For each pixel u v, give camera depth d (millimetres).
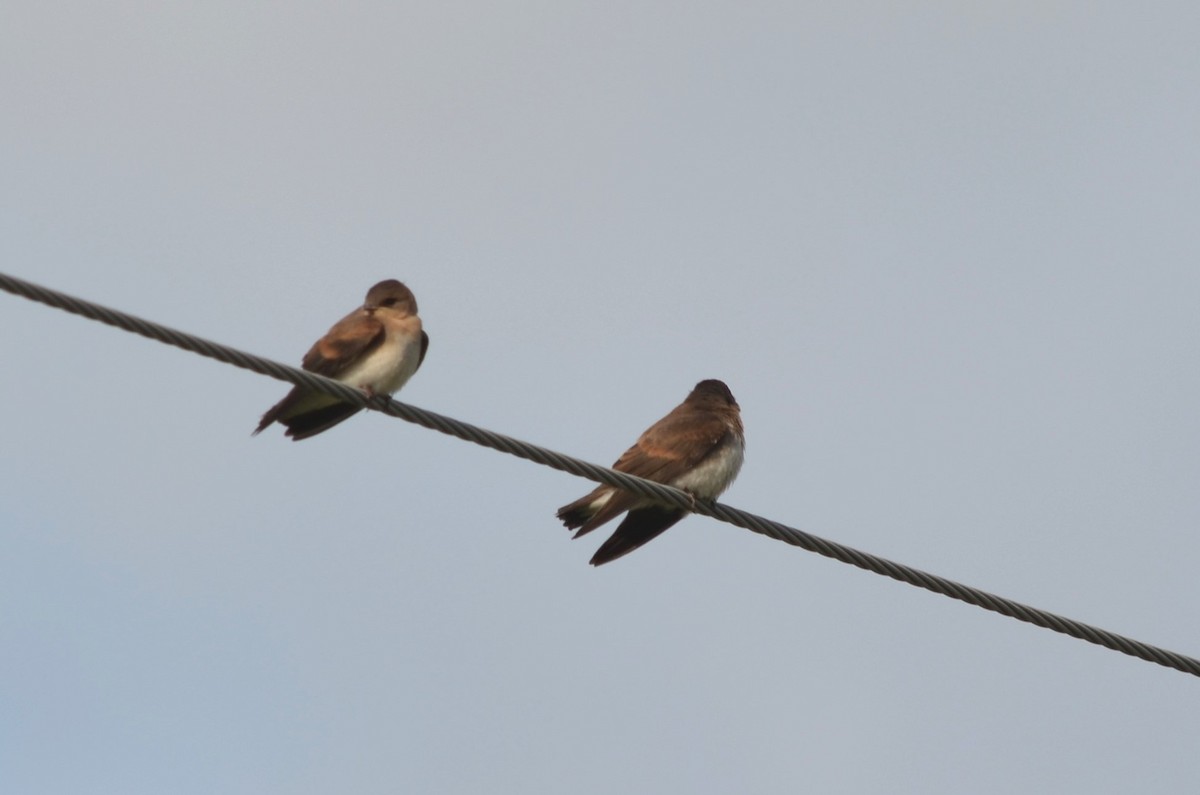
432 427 13875
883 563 15039
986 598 14898
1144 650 15078
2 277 11727
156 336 12469
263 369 13062
